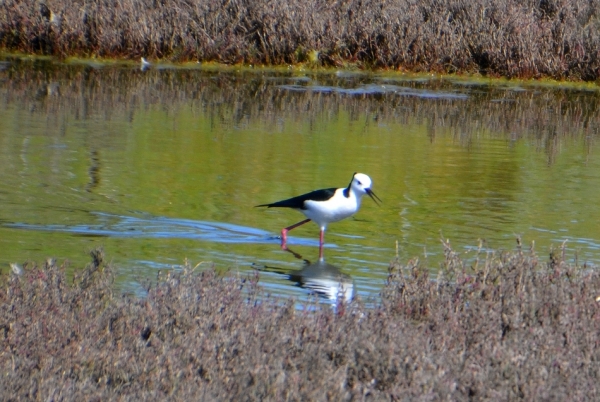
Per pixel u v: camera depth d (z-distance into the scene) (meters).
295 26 25.78
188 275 8.16
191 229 11.45
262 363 6.38
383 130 18.53
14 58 24.69
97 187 13.15
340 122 19.14
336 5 27.17
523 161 16.27
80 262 9.76
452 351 6.86
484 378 6.42
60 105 19.45
